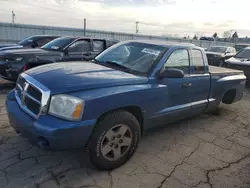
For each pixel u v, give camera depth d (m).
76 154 3.13
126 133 2.92
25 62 6.07
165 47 3.60
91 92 2.53
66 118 2.39
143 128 3.24
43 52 6.53
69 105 2.40
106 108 2.60
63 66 3.21
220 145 3.79
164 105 3.39
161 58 3.37
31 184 2.49
